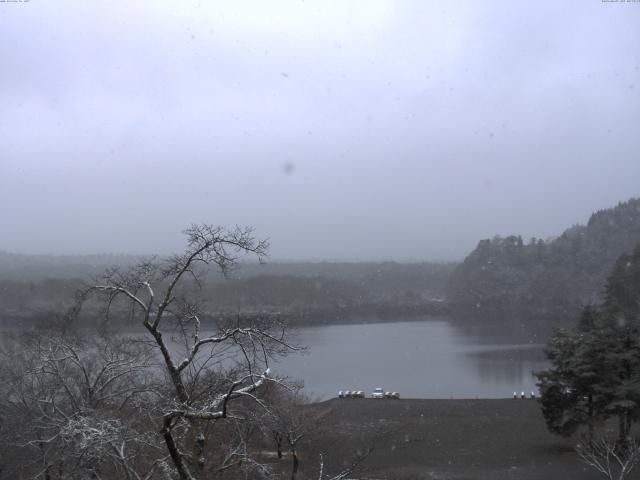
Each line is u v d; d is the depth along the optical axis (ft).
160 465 42.78
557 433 100.94
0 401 63.31
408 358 274.77
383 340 357.61
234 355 57.88
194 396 43.96
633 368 97.19
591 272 500.33
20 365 69.21
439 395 187.21
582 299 472.85
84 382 61.26
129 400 56.65
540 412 130.52
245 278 380.37
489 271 557.33
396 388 199.72
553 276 511.40
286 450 93.35
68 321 51.42
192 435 44.06
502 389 197.88
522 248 569.64
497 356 281.74
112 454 42.16
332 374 229.66
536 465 93.97
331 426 109.19
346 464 92.22
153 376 63.77
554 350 102.37
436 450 103.24
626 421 108.88
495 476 88.43
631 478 85.46
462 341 351.67
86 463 47.32
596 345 96.32
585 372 94.84
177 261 40.40
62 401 62.54
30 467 57.67
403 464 94.99
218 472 45.78
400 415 128.77
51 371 59.62
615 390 94.48
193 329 50.06
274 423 51.60
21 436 54.95
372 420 122.72
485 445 106.32
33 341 68.49
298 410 90.12
